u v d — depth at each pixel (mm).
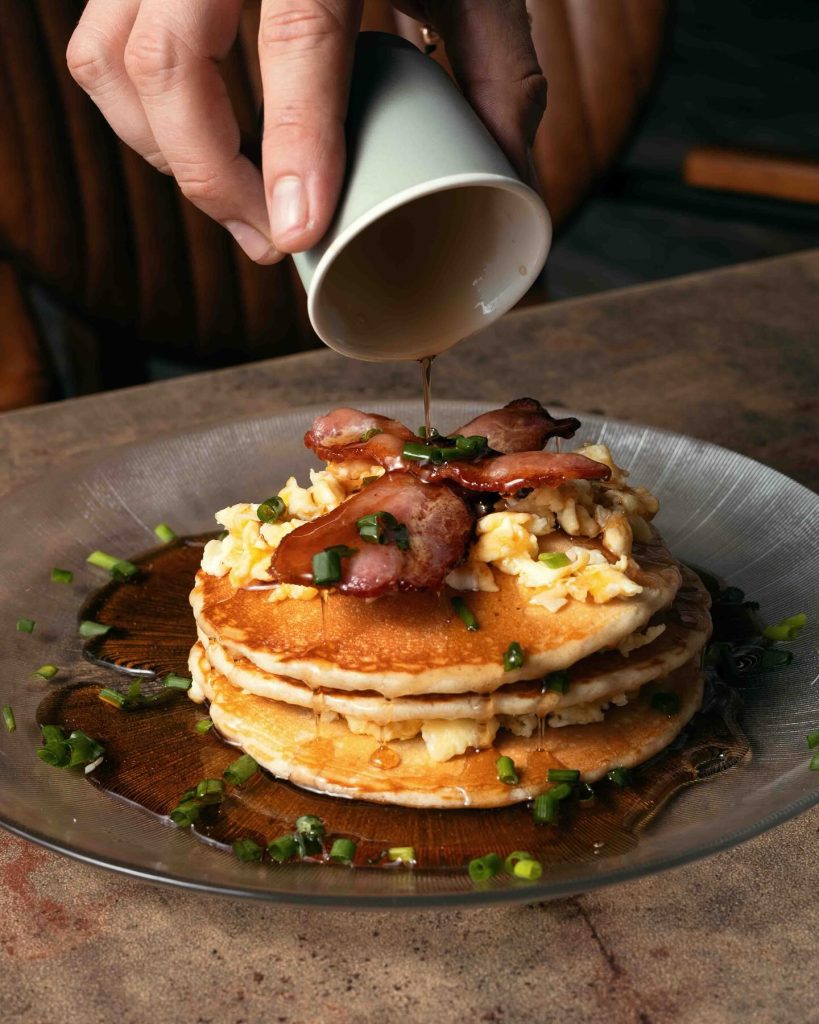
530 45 579
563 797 551
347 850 527
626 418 806
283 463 741
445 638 558
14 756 571
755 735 582
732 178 1059
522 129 573
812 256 1053
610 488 609
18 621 646
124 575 679
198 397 841
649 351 882
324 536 548
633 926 516
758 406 816
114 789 562
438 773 559
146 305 1074
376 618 568
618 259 1918
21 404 1033
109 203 1021
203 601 595
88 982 500
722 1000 495
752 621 644
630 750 567
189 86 546
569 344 896
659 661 576
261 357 1143
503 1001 495
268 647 564
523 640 556
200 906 524
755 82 2383
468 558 573
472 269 562
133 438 800
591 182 1147
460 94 540
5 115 968
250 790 562
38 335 1078
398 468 578
